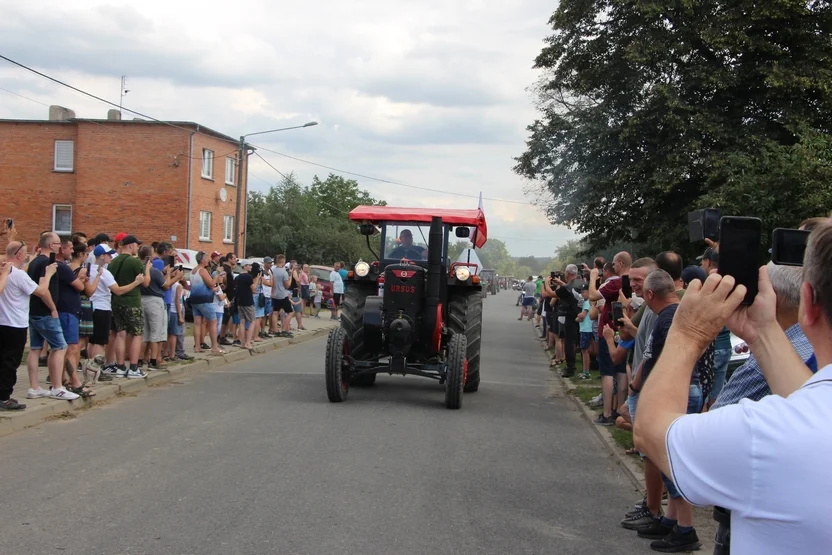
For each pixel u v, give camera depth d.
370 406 9.48
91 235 33.34
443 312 10.69
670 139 19.25
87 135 33.16
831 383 1.54
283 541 4.57
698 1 18.73
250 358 14.63
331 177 68.00
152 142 33.00
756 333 1.91
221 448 6.93
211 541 4.52
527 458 7.09
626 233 22.88
